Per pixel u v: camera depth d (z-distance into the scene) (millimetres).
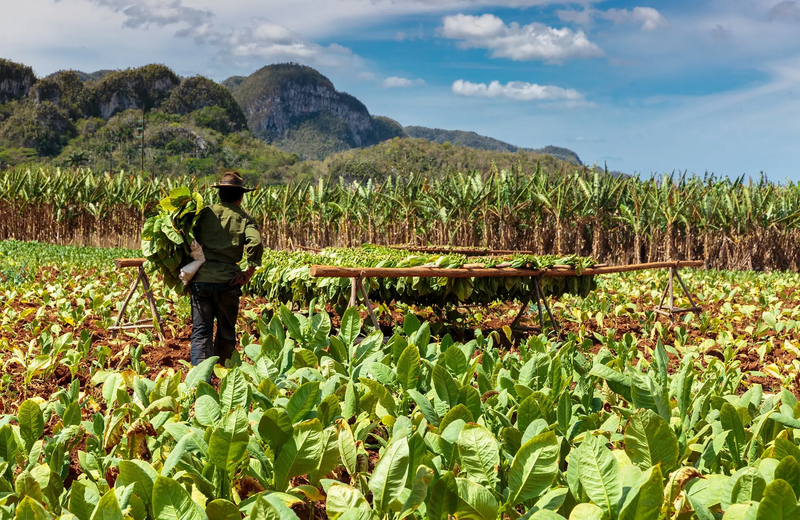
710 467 1781
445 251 10453
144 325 6238
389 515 1464
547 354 2600
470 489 1391
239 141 190125
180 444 1631
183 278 4695
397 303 7840
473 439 1585
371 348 2701
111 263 13703
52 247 20359
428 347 2814
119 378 2326
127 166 154625
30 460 1759
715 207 18844
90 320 6734
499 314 8031
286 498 1522
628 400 2170
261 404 2080
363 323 6844
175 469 1715
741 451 1777
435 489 1389
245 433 1587
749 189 19703
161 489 1351
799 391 3953
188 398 2297
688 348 4664
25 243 22844
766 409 2168
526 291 6309
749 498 1399
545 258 6434
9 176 28141
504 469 1722
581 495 1508
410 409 2459
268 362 2443
